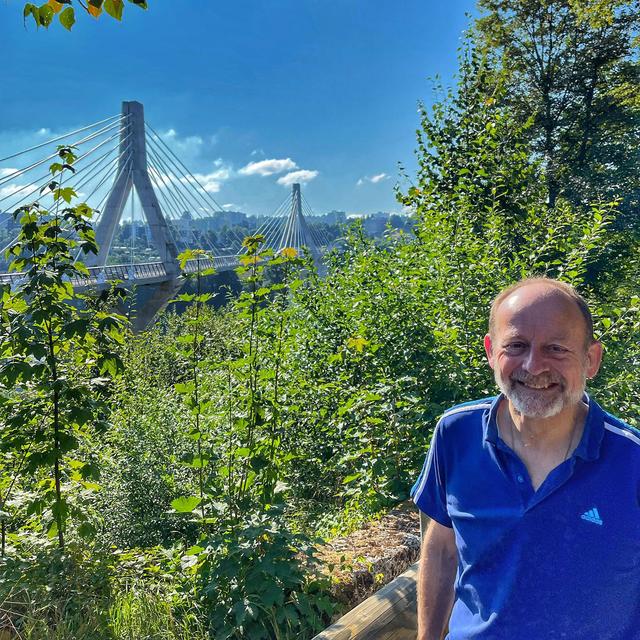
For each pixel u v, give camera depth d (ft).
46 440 12.78
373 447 15.61
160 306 119.65
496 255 20.81
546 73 72.84
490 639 4.61
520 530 4.55
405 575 8.78
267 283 12.77
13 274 13.28
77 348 13.66
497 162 32.40
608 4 63.82
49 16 7.66
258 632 9.71
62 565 12.19
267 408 13.05
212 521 11.47
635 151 71.10
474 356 17.62
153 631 9.92
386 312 19.26
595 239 19.35
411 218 32.09
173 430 21.04
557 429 4.63
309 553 10.39
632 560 4.29
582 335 4.63
